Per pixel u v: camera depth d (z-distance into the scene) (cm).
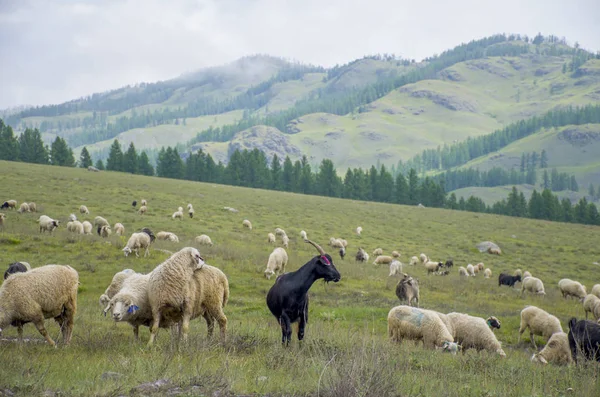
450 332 1424
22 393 632
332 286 2680
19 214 3928
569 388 842
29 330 1202
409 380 799
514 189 11812
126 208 4916
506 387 855
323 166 11869
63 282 1039
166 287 1012
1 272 2106
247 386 718
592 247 5853
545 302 2953
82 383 680
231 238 4053
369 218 6656
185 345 930
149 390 674
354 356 776
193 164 11888
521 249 5494
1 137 10925
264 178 11862
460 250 5228
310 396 688
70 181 6234
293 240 4528
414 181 11831
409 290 2317
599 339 1219
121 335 1164
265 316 1833
